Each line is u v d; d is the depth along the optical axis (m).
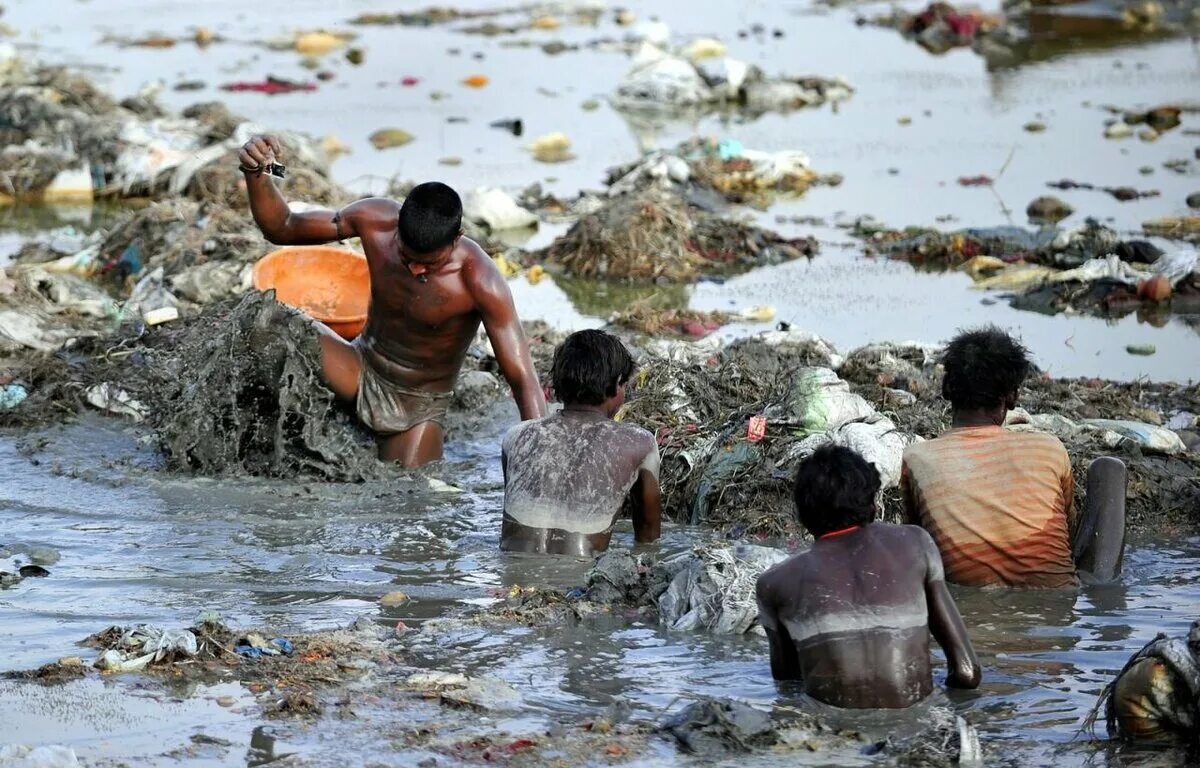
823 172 56.56
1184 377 35.47
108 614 22.34
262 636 21.22
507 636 21.62
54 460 30.11
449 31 87.94
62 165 55.34
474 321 29.36
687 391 31.38
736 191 53.88
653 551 25.75
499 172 56.34
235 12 94.88
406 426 30.17
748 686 19.91
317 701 19.22
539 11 93.31
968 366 23.80
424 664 20.56
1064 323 40.00
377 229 29.09
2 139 57.16
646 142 61.25
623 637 21.69
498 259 45.72
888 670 18.98
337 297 34.62
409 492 28.77
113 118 58.53
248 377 29.44
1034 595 23.30
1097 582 24.06
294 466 29.58
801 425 28.30
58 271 44.50
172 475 29.42
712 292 43.47
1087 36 82.31
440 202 27.62
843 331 39.25
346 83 73.25
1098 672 20.36
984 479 23.47
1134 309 41.25
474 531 26.64
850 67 76.31
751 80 70.00
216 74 74.69
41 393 33.44
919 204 51.69
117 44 82.75
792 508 27.11
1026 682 19.97
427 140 61.50
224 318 30.55
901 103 68.00
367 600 23.17
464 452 31.47
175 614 22.39
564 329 39.75
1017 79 72.19
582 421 25.66
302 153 52.66
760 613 19.89
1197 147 58.34
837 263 46.25
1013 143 60.03
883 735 18.34
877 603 19.12
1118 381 35.00
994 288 43.44
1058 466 23.62
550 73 75.56
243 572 24.44
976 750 17.80
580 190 54.00
